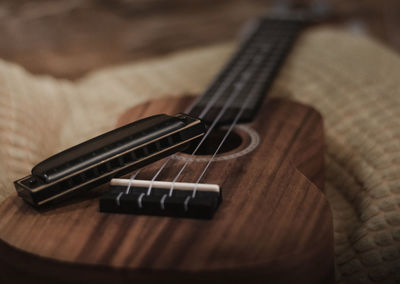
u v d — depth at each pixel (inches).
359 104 23.6
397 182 19.3
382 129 21.9
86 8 42.3
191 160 17.3
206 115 20.1
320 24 33.4
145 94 26.1
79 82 31.3
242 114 20.1
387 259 17.2
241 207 15.4
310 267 14.3
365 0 42.4
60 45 38.3
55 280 14.2
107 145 16.1
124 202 15.2
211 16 43.1
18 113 22.5
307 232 14.6
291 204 15.5
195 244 14.3
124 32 40.2
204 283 13.7
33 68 35.3
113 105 25.4
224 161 17.3
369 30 38.6
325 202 15.5
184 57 30.8
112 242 14.4
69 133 23.4
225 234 14.5
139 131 16.5
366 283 17.0
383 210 18.5
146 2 43.6
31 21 39.9
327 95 24.5
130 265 13.8
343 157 21.6
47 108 24.5
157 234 14.6
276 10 35.5
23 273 14.4
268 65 24.3
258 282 13.9
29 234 14.7
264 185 16.2
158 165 17.0
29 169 20.1
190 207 15.0
